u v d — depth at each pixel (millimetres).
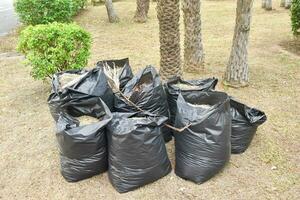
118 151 3322
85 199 3414
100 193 3479
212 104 3795
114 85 4270
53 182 3682
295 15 7770
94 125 3428
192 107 3527
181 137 3504
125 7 14984
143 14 11578
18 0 10125
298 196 3330
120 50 8438
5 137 4629
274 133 4402
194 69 6488
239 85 5738
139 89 3992
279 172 3670
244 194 3375
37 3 9906
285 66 6742
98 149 3516
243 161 3869
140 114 3582
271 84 5910
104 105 3650
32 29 5566
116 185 3463
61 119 3572
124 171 3389
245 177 3609
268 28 9992
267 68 6664
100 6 15758
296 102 5234
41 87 6305
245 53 5613
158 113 4008
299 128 4504
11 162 4070
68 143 3389
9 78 6883
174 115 4137
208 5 14797
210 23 11125
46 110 5348
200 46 6375
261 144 4172
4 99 5836
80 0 13672
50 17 10070
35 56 5445
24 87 6359
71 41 5434
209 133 3379
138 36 9773
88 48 5844
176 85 4363
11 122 5027
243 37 5492
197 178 3494
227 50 8031
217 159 3473
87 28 11102
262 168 3742
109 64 4871
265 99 5355
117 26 11203
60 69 5590
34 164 4008
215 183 3533
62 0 10180
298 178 3568
